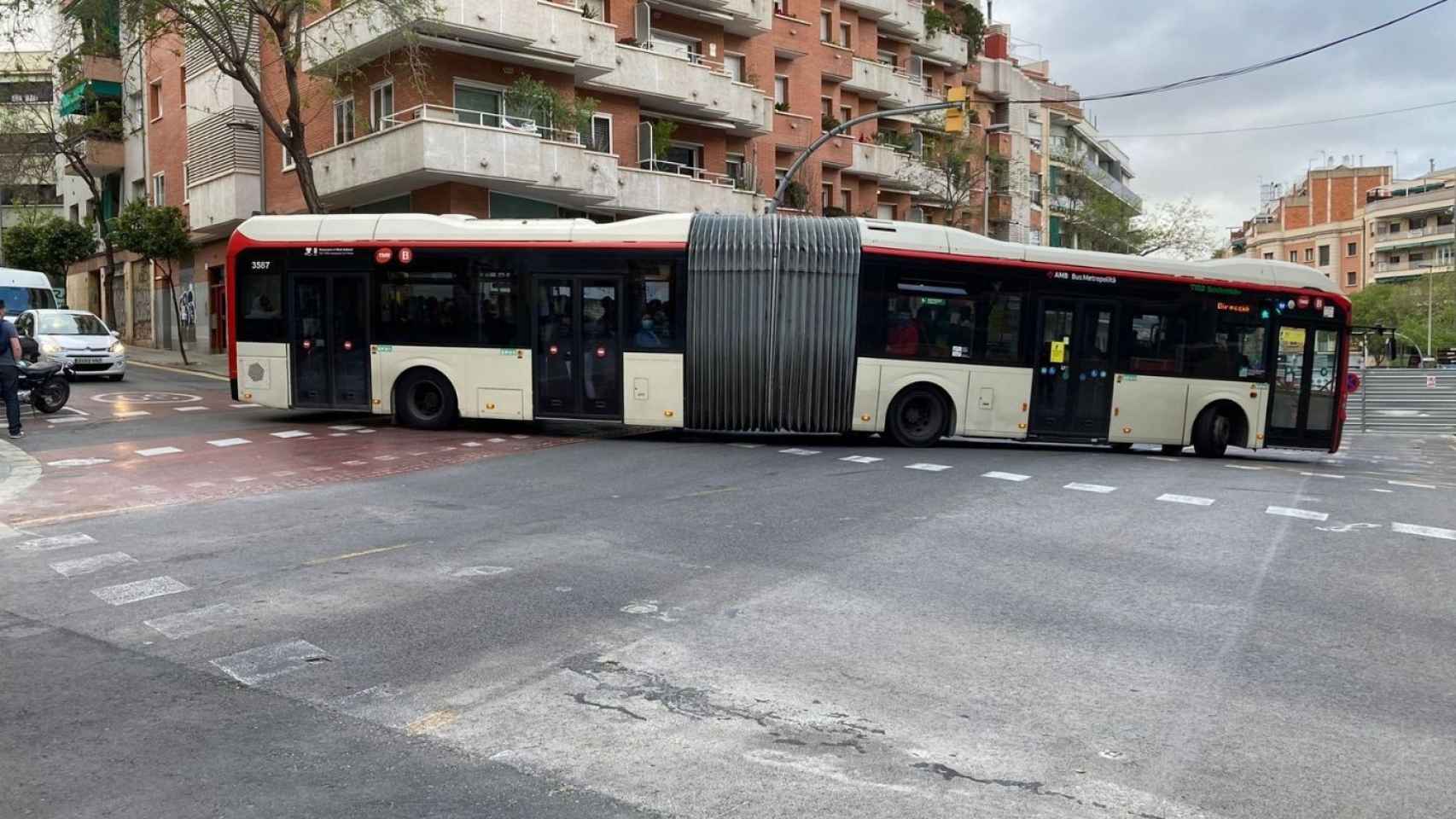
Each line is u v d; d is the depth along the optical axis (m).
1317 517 10.14
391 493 10.82
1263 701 5.02
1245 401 17.03
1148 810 3.85
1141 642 5.92
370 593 6.81
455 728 4.58
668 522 9.28
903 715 4.75
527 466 12.91
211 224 32.34
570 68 28.30
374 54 26.09
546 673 5.28
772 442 16.36
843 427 15.90
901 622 6.23
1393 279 105.88
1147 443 16.73
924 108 22.12
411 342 16.64
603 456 13.87
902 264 16.00
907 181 45.88
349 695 4.98
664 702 4.89
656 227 16.08
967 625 6.18
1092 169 70.56
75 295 48.75
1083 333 16.44
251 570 7.45
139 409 19.38
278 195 30.94
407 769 4.15
